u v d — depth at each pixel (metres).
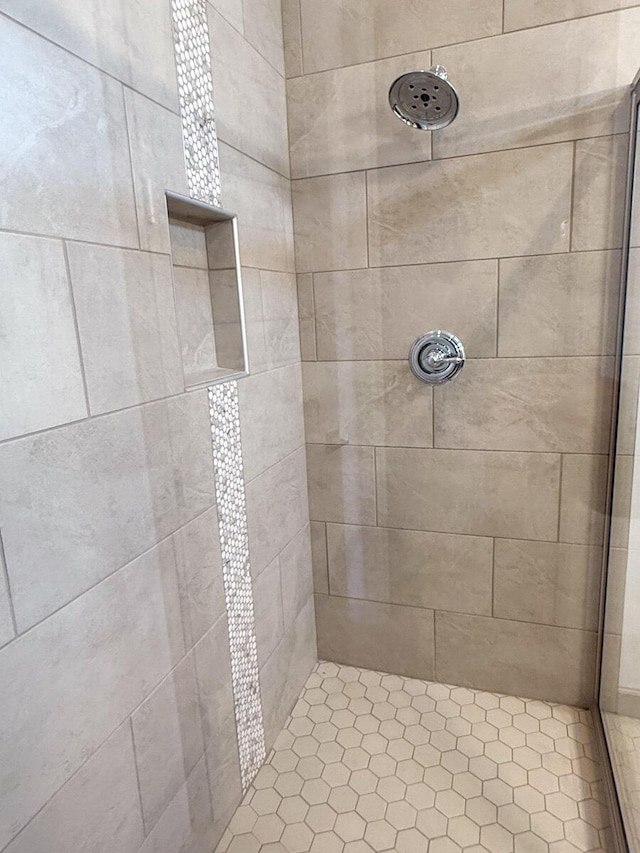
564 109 1.28
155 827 1.00
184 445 1.05
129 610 0.91
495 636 1.62
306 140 1.49
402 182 1.43
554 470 1.46
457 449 1.53
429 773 1.40
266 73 1.37
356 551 1.71
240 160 1.24
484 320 1.44
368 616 1.75
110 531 0.86
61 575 0.76
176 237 1.14
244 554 1.32
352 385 1.59
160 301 0.97
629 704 1.31
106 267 0.83
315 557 1.76
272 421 1.45
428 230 1.44
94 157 0.80
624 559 1.35
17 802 0.70
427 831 1.25
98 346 0.82
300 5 1.42
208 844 1.20
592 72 1.24
